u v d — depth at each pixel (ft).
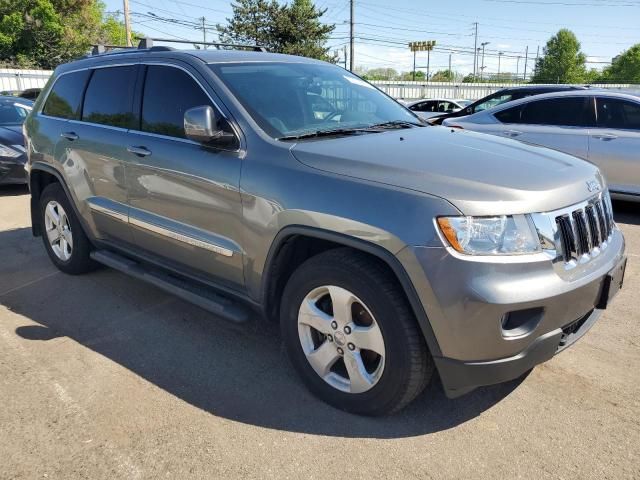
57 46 129.49
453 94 144.36
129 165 12.38
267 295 10.17
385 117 12.67
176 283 12.17
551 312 8.05
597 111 23.57
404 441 8.75
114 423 9.27
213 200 10.52
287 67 12.64
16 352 11.69
